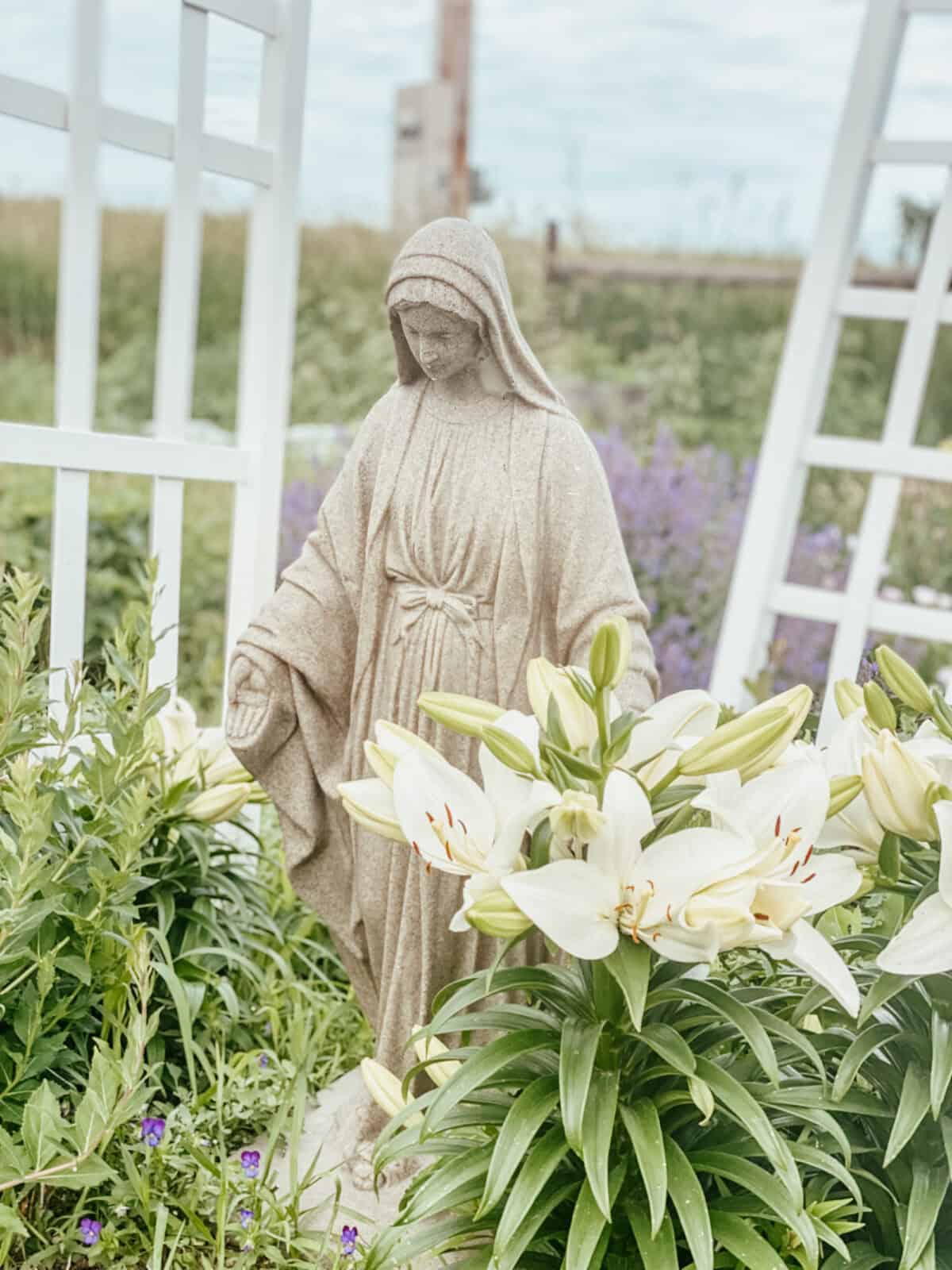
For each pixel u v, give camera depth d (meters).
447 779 1.43
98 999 2.07
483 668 1.97
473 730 1.45
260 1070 2.24
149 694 2.07
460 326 1.86
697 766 1.34
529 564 1.91
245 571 2.97
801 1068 1.68
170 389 2.77
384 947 2.11
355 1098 2.25
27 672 2.11
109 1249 1.82
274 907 2.83
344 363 7.04
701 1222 1.34
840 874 1.36
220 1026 2.34
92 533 4.75
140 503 4.84
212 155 2.71
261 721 2.09
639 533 4.39
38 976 1.90
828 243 3.33
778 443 3.40
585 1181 1.44
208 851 2.42
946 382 6.25
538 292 7.49
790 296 7.07
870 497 3.35
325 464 5.63
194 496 5.38
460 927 1.36
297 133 2.86
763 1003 1.67
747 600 3.41
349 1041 2.54
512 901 1.27
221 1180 1.85
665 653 4.25
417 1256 1.67
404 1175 2.02
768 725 1.31
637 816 1.27
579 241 7.52
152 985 2.05
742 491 4.93
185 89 2.63
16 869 1.72
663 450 4.75
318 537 2.12
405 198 7.41
